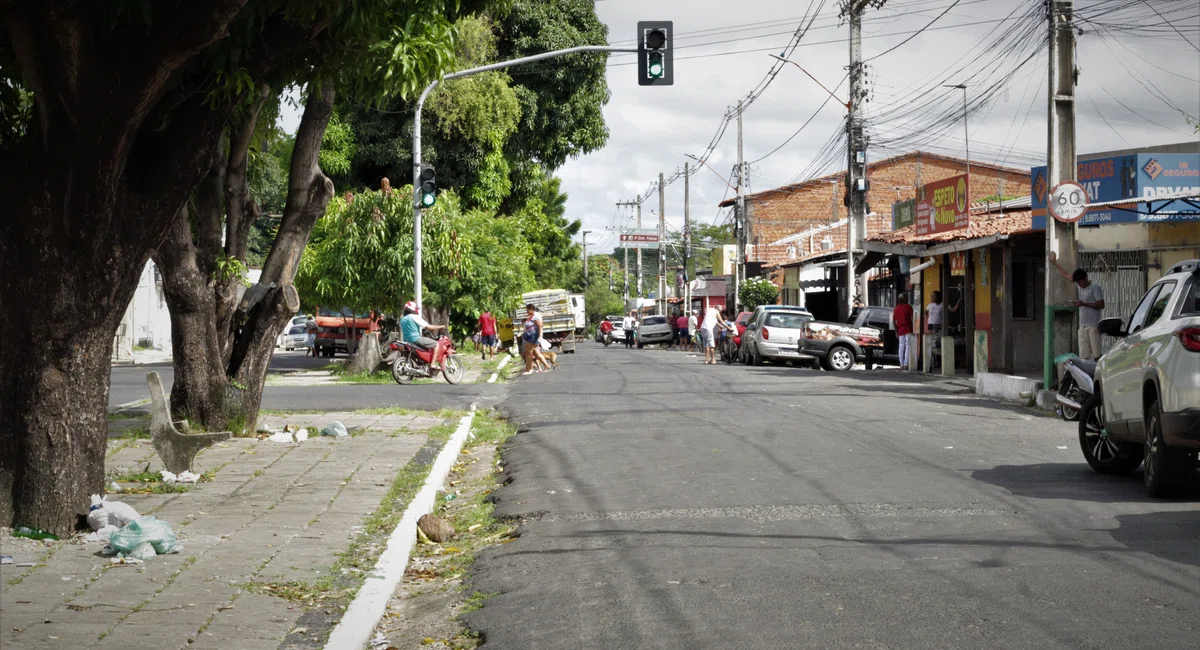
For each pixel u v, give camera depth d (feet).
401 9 28.58
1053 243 61.93
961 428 50.01
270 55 26.76
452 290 117.08
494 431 53.36
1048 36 61.93
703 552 24.98
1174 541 25.21
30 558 23.61
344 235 97.19
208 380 45.91
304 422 54.13
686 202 233.76
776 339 113.29
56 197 24.67
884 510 29.63
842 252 137.08
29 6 22.59
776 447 43.37
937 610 19.53
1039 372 89.86
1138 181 71.41
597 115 137.08
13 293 25.32
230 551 25.07
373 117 123.03
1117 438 35.01
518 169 135.64
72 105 23.80
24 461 25.73
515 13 130.31
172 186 26.27
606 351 186.50
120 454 40.96
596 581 22.66
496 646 18.69
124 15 23.72
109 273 25.77
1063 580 21.54
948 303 105.29
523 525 29.50
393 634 20.54
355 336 148.97
